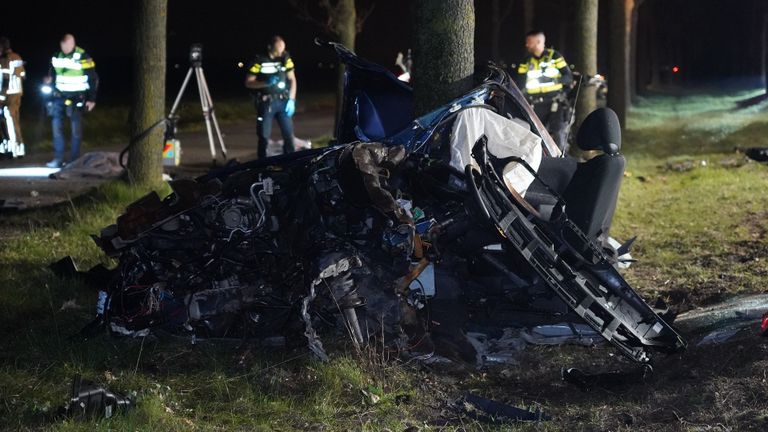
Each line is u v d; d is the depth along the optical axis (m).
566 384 5.96
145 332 6.54
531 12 33.25
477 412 5.37
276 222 6.49
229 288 6.41
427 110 7.62
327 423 5.25
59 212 11.45
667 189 13.89
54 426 4.95
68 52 15.98
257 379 5.84
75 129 16.20
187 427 5.08
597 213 6.54
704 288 8.20
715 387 5.24
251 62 15.31
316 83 53.44
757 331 6.14
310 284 6.14
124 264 6.58
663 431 4.80
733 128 22.89
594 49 16.97
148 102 12.61
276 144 16.98
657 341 6.22
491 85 7.25
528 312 6.80
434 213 6.59
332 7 18.39
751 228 10.73
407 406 5.55
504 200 6.19
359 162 6.18
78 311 7.25
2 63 16.88
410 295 6.49
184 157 18.12
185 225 6.57
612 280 6.28
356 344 6.05
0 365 6.05
